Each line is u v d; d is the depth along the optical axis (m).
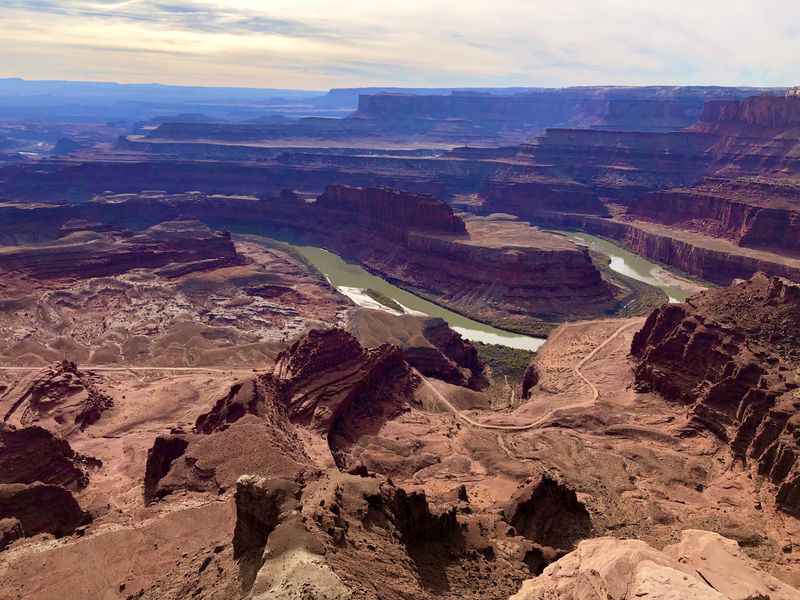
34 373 113.31
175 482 71.94
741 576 40.56
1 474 73.50
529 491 67.75
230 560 40.50
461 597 41.03
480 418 109.88
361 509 45.69
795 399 84.06
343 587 30.58
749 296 114.94
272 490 39.47
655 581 34.31
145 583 47.34
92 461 86.88
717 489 79.38
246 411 86.12
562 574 40.97
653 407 107.06
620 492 79.00
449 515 51.59
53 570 51.50
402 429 101.19
